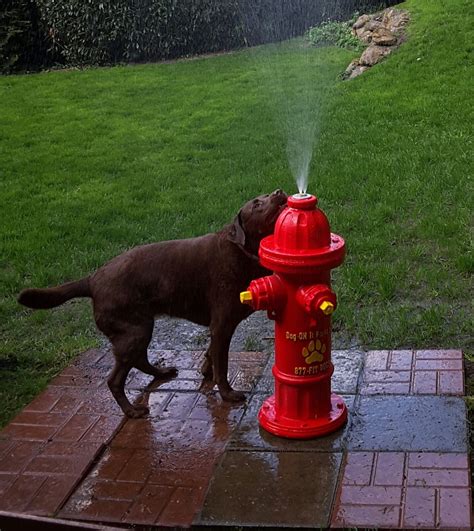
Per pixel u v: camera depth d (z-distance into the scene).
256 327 5.60
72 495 3.79
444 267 6.11
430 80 11.43
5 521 3.55
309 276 3.85
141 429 4.29
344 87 11.92
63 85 13.98
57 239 7.50
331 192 7.98
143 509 3.63
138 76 14.27
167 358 5.11
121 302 4.33
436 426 4.02
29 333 5.80
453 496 3.47
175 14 15.40
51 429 4.38
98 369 5.06
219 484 3.73
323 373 4.05
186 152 10.04
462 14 13.28
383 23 14.01
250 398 4.52
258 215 4.14
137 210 8.12
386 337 5.12
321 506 3.50
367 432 4.03
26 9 16.09
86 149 10.55
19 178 9.51
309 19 15.44
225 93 12.62
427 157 8.66
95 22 15.48
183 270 4.34
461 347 4.95
